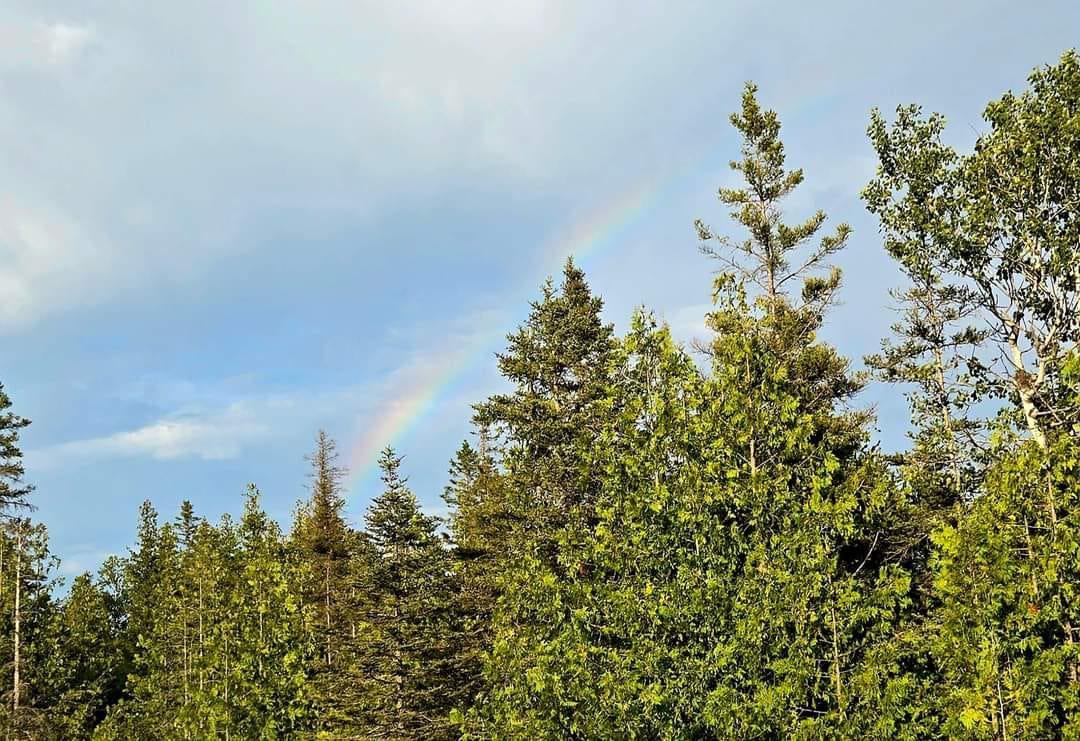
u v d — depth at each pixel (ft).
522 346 92.07
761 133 80.89
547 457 83.46
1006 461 38.83
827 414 67.41
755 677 37.55
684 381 43.50
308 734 71.87
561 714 41.47
